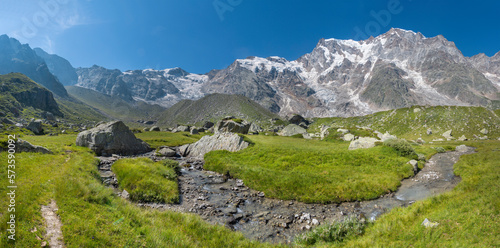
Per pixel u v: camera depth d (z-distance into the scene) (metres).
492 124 133.50
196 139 90.12
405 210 15.34
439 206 14.20
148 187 20.80
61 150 35.69
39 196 12.15
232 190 23.66
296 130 93.50
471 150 50.22
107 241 9.06
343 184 22.52
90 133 44.62
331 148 45.09
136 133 92.56
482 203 12.34
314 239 13.29
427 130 142.00
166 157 47.25
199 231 12.75
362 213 17.44
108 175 25.83
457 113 154.12
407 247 10.11
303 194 21.39
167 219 13.43
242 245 11.98
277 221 16.28
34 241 8.09
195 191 22.83
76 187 14.30
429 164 33.84
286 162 32.75
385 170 28.47
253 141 48.25
